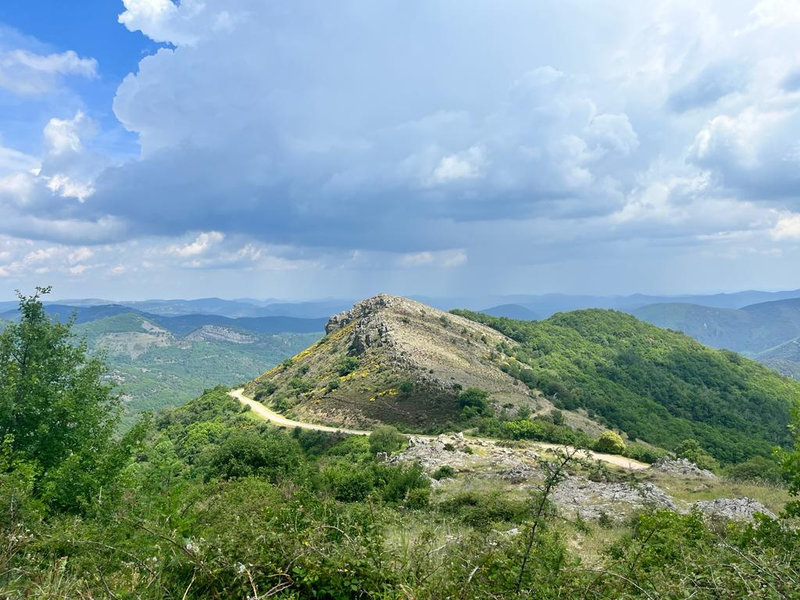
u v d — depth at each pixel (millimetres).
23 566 4594
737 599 3836
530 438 54812
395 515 5617
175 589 3895
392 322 98250
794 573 4195
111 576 4262
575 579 4078
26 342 18594
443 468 29547
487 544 4621
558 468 4613
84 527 5598
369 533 4598
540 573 4039
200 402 94750
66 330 19516
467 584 3875
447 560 4305
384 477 18781
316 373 93125
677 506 19781
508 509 12766
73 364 19250
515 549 4332
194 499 5762
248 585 3852
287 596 3809
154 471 6215
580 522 13547
